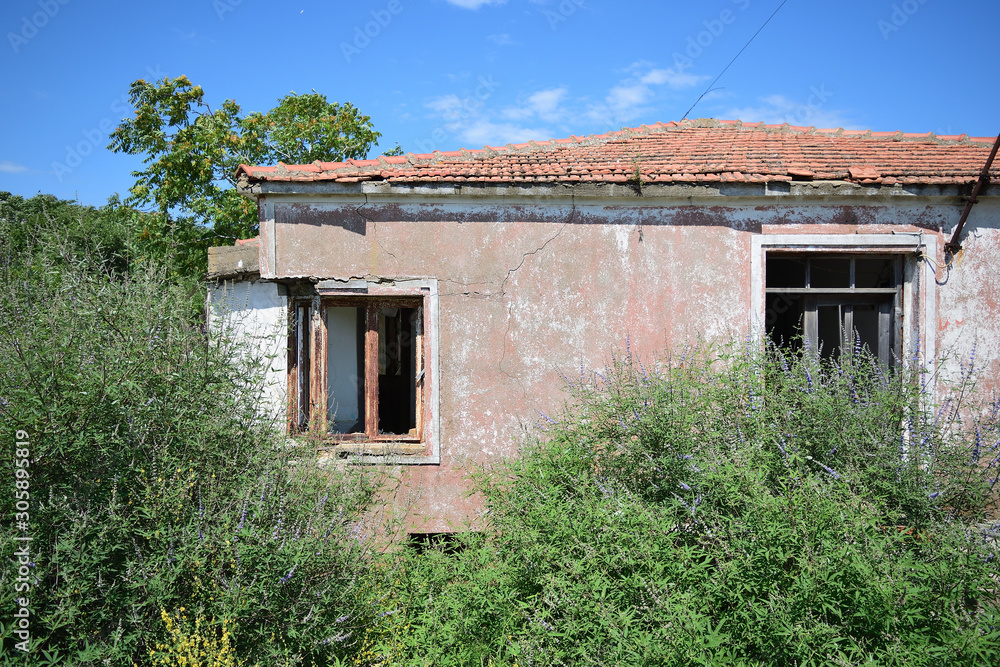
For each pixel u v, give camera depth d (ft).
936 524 12.30
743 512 11.49
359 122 62.44
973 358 18.19
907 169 19.92
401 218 19.86
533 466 14.84
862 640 10.10
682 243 19.94
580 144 24.22
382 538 17.81
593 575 11.09
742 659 10.05
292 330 20.83
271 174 19.27
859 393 15.74
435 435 19.72
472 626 12.22
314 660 11.95
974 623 10.09
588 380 19.36
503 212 19.95
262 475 13.67
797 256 20.40
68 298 13.28
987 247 19.60
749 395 15.31
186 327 14.76
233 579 11.47
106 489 12.08
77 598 11.26
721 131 26.58
